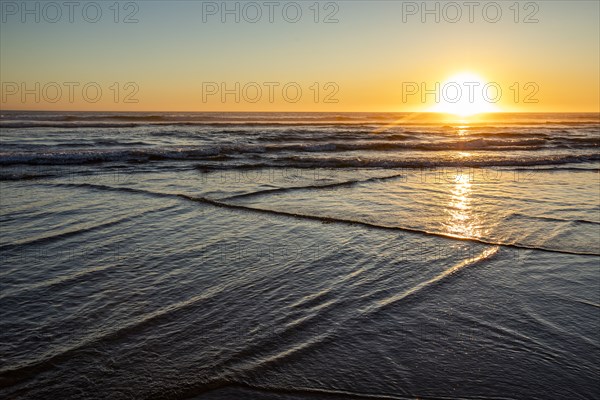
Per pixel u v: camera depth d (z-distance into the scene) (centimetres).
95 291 330
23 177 841
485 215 589
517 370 241
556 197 727
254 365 239
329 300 322
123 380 224
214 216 557
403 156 1355
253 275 367
